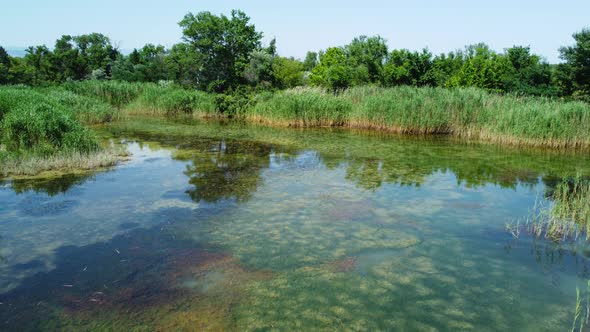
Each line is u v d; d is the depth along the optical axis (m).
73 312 3.91
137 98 24.58
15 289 4.31
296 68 34.41
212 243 5.47
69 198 7.21
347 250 5.30
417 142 13.87
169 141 13.63
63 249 5.24
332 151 12.06
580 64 18.55
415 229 6.02
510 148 12.77
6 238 5.52
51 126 10.20
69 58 42.28
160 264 4.88
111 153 10.70
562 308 4.03
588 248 5.40
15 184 7.98
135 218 6.32
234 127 17.70
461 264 4.94
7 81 37.16
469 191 7.93
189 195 7.52
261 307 4.01
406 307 4.04
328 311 3.96
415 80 27.41
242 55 32.06
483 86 24.06
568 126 12.55
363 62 29.89
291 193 7.73
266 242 5.52
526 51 25.41
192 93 24.09
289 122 18.17
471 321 3.81
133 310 3.95
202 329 3.65
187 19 31.25
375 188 8.10
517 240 5.64
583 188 7.77
